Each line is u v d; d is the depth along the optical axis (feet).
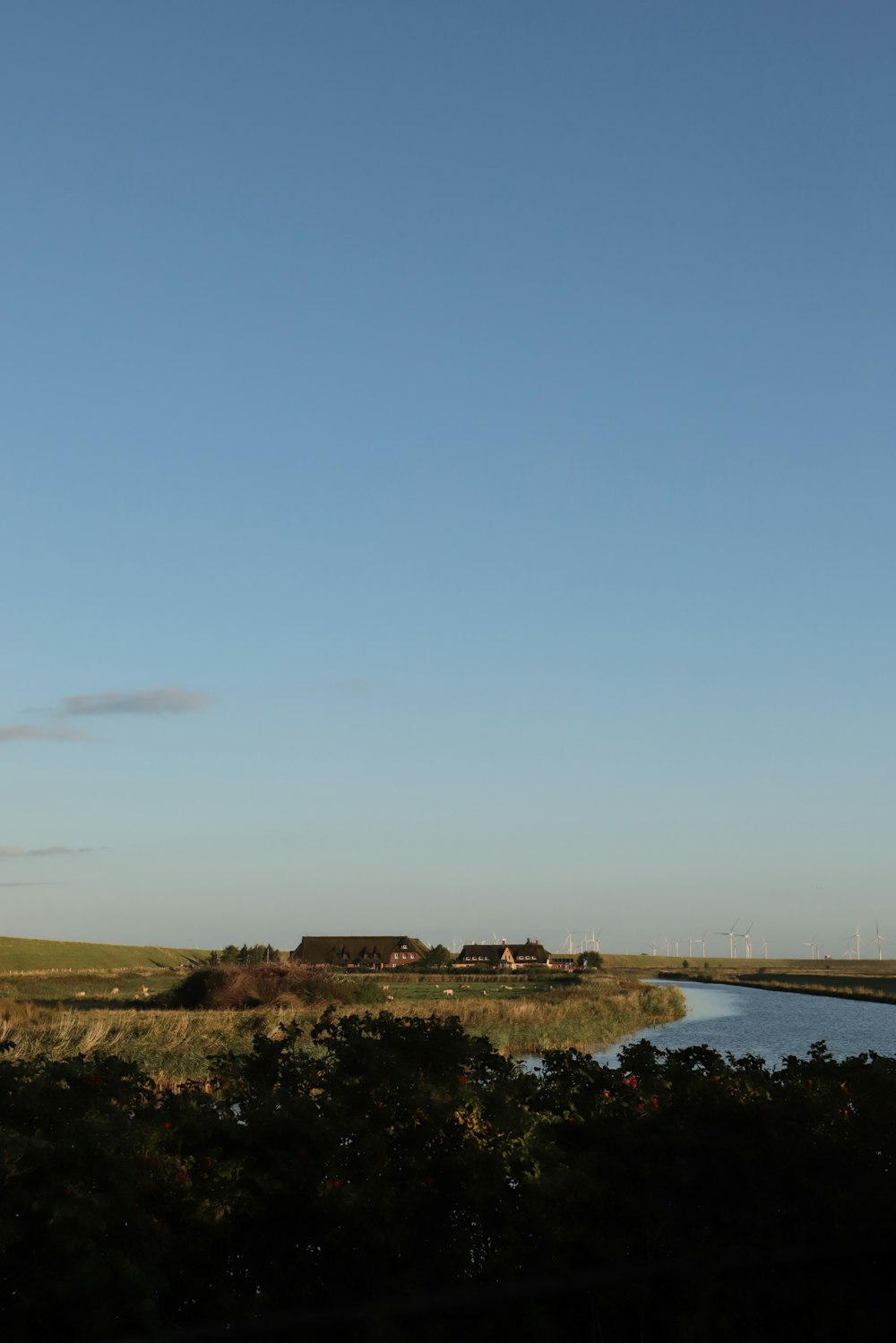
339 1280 24.85
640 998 219.41
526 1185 24.76
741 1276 26.05
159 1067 99.66
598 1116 27.76
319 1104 26.89
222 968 191.31
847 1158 27.22
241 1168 24.18
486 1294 23.91
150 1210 22.59
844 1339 26.08
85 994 255.70
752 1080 29.94
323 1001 180.24
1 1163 21.16
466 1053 30.14
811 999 306.35
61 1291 20.70
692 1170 26.40
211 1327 22.43
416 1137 25.72
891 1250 26.61
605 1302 24.76
